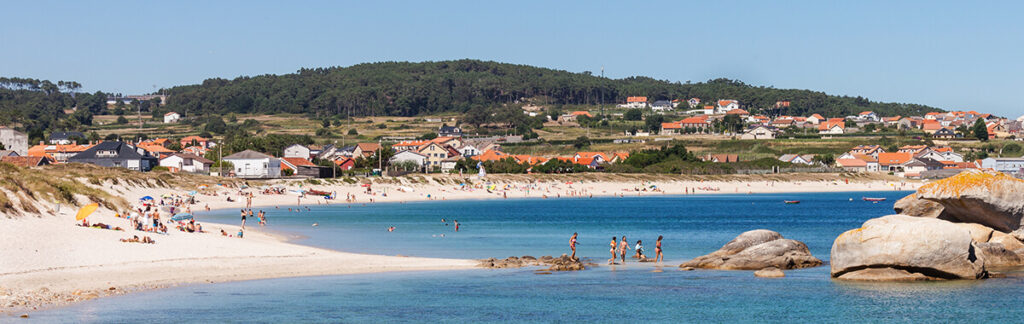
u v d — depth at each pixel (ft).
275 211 390.01
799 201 541.34
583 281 154.10
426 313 124.47
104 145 583.58
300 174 599.57
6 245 145.07
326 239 237.04
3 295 120.57
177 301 127.03
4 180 197.06
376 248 213.66
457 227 283.59
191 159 606.96
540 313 125.29
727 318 121.70
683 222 335.47
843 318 120.47
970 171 160.35
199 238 185.16
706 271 166.71
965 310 123.34
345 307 127.75
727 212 417.28
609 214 394.32
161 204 349.82
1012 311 122.31
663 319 121.39
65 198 218.79
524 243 234.17
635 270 170.19
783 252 169.48
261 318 119.03
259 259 166.40
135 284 135.44
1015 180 155.74
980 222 162.20
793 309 126.52
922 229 141.79
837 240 149.59
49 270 136.56
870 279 144.97
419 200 532.32
